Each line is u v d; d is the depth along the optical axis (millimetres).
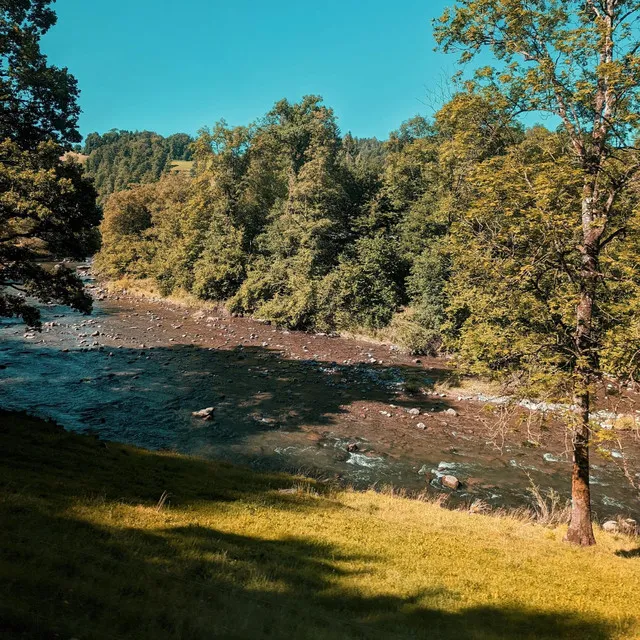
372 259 47875
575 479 14203
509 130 14820
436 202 40875
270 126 61812
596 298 13172
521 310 13453
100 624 5707
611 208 13031
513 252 13562
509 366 13625
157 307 56188
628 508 18188
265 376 32344
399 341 41969
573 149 13734
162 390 28203
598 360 12500
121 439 21234
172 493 13906
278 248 52469
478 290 14273
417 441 23703
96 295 61469
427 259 40562
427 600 8961
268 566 9367
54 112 22141
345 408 27422
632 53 12406
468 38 14117
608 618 8938
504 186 13375
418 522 14727
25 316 21844
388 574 10039
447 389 31406
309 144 59625
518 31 13289
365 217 51219
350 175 59844
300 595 8281
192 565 8734
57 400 25156
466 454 22547
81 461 15133
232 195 56969
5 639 4754
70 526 9391
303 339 44250
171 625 6203
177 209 67875
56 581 6598
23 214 19266
